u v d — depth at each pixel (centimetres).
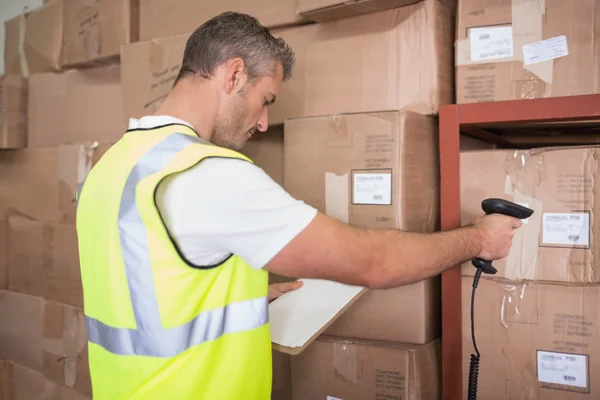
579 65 108
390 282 81
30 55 209
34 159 187
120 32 167
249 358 83
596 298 105
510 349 113
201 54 90
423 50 120
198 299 78
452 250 88
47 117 199
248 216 74
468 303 117
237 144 98
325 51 132
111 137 179
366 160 117
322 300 99
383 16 125
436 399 124
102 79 182
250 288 84
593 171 105
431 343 123
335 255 75
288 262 75
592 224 105
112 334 81
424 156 123
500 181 114
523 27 113
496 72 116
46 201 182
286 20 135
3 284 201
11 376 198
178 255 75
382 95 125
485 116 113
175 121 86
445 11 123
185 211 74
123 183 79
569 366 108
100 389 87
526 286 111
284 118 137
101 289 82
